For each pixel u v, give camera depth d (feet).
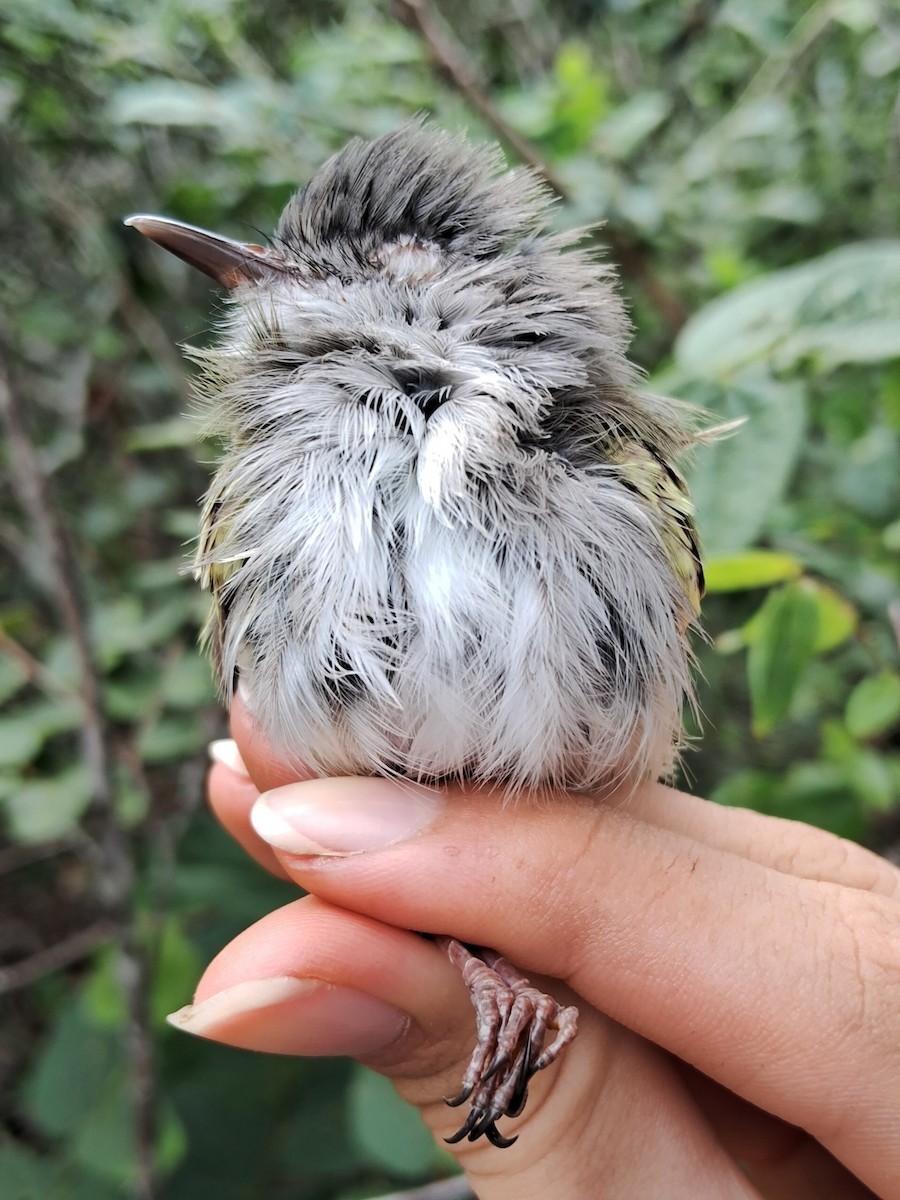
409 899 0.24
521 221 0.29
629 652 0.25
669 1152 0.26
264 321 0.27
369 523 0.24
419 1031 0.25
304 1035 0.24
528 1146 0.25
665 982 0.24
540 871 0.24
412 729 0.24
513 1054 0.23
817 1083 0.23
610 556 0.24
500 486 0.24
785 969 0.24
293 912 0.25
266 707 0.25
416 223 0.29
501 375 0.25
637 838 0.25
